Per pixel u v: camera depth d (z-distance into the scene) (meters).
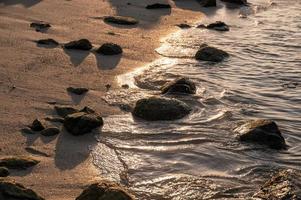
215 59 13.91
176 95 11.15
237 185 7.74
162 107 10.02
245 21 19.16
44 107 9.98
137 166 8.22
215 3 21.03
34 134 8.94
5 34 14.04
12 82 10.95
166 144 8.98
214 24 17.70
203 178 7.92
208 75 12.75
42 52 12.98
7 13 16.00
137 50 14.31
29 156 8.16
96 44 14.33
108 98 10.80
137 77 12.23
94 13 17.47
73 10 17.48
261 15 20.39
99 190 6.78
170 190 7.57
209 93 11.45
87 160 8.30
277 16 20.36
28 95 10.45
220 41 16.05
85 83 11.45
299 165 8.43
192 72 12.90
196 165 8.32
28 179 7.54
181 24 17.55
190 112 10.29
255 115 10.45
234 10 20.88
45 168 7.89
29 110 9.80
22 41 13.62
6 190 6.79
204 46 14.73
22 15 16.03
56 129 9.06
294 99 11.45
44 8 17.11
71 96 10.68
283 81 12.62
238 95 11.48
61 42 14.04
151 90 11.55
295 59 14.47
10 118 9.37
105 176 7.87
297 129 9.91
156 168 8.19
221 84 12.13
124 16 17.59
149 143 8.99
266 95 11.62
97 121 9.39
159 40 15.57
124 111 10.27
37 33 14.52
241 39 16.45
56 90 10.85
